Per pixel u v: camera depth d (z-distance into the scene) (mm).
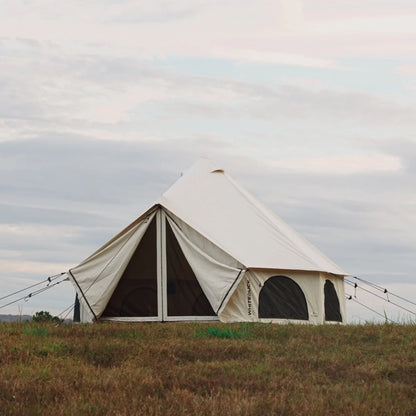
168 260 17703
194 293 17547
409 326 14852
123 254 17391
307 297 17531
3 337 12234
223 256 17297
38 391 8000
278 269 17281
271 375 9555
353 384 9172
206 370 9711
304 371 10062
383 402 7984
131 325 15438
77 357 10539
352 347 12055
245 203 20188
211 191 20281
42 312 17609
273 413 7344
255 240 18438
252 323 15750
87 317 17844
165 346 11492
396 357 10961
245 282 17062
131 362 10141
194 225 17938
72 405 7309
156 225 17859
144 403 7605
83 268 17641
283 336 13586
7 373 8875
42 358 10305
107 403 7492
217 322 16797
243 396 8156
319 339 13008
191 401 7801
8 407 7266
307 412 7445
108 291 17312
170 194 19688
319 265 18094
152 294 17641
